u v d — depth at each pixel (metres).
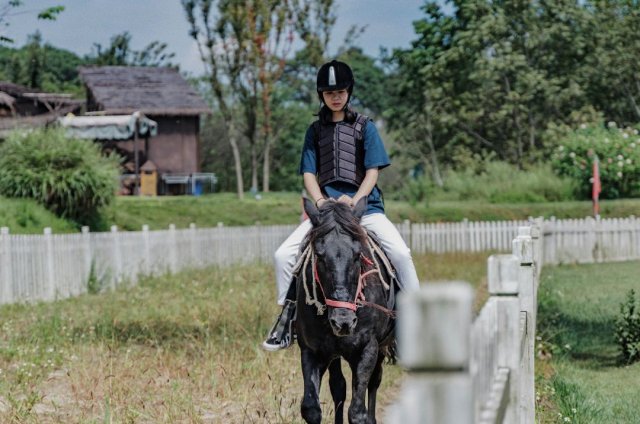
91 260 21.81
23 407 8.83
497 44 54.88
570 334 13.62
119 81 55.34
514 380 4.51
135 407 8.80
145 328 14.01
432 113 57.41
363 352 6.66
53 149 26.48
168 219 35.25
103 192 26.80
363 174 7.58
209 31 49.50
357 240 6.39
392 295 7.12
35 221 24.80
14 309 17.42
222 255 30.12
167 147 53.12
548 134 52.78
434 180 57.84
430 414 1.91
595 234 32.12
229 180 77.75
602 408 8.63
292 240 7.29
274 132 78.38
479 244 35.78
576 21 56.22
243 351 11.43
